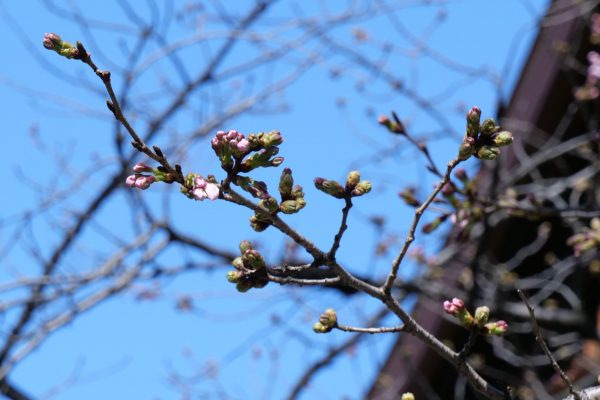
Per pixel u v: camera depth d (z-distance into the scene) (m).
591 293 7.52
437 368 6.97
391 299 2.62
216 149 2.38
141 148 2.35
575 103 6.86
